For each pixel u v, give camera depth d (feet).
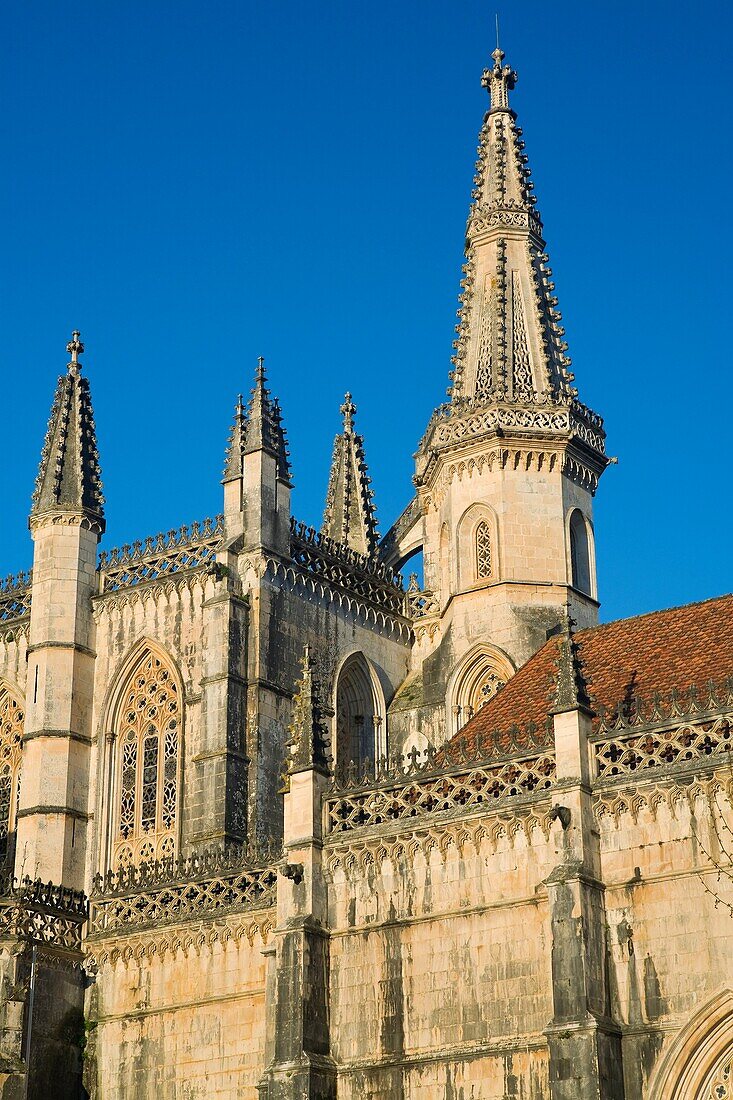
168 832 220.02
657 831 156.46
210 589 225.15
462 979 164.55
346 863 175.73
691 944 151.64
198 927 192.03
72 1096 194.29
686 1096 148.66
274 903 186.80
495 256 248.11
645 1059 150.92
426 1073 163.73
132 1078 191.83
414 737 232.53
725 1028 148.46
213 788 212.02
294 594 227.81
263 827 213.87
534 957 160.66
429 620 245.04
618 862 157.79
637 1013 152.76
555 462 234.99
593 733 162.91
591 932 154.51
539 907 161.68
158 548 232.73
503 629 226.99
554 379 241.55
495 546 231.09
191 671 223.51
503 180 252.42
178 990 191.93
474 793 169.48
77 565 235.20
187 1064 188.03
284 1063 168.14
